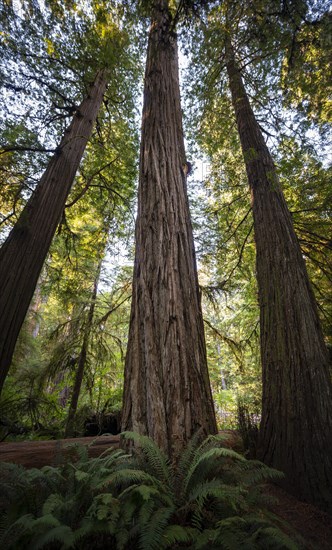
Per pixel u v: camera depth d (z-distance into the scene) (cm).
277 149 636
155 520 141
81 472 178
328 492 275
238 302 1005
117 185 834
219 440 198
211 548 143
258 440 358
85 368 748
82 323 766
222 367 1552
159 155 366
